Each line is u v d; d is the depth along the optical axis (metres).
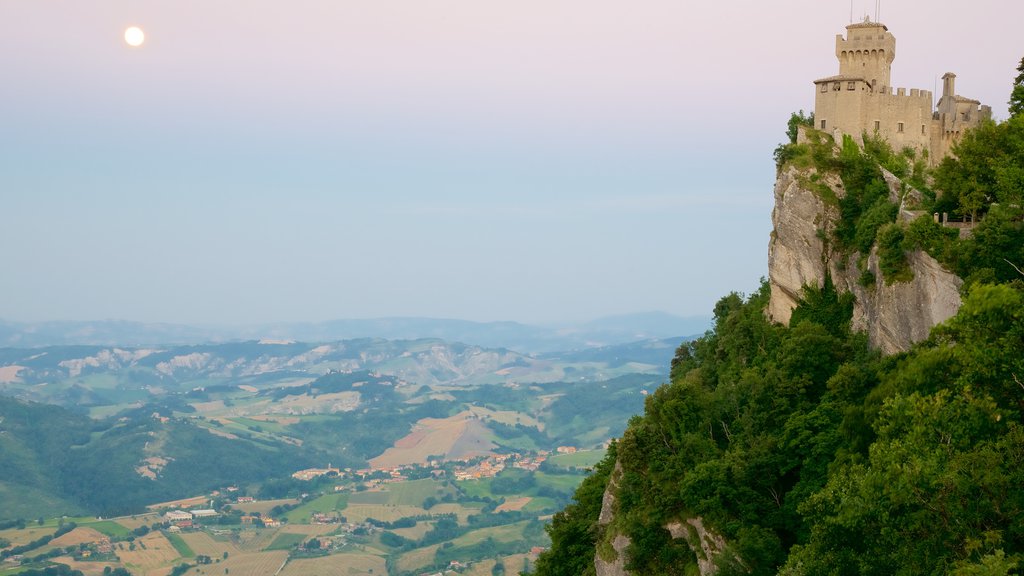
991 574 73.75
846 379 133.12
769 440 135.25
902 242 139.88
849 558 93.19
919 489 84.75
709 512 134.75
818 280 167.12
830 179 169.62
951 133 177.62
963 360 94.50
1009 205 123.62
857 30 178.12
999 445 85.44
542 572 183.25
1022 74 146.62
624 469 155.25
